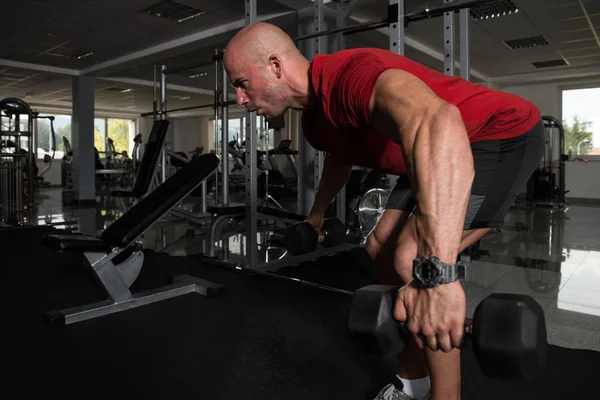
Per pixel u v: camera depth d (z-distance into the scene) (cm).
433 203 53
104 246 184
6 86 898
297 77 87
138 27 547
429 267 52
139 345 153
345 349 148
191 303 199
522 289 222
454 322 52
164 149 500
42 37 585
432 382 72
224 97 389
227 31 539
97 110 1252
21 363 139
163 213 194
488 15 511
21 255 306
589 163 787
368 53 77
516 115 87
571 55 680
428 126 55
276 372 132
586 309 189
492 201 90
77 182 743
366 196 347
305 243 120
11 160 487
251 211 253
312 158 356
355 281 237
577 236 391
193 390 122
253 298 206
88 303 202
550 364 133
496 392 118
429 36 588
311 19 403
